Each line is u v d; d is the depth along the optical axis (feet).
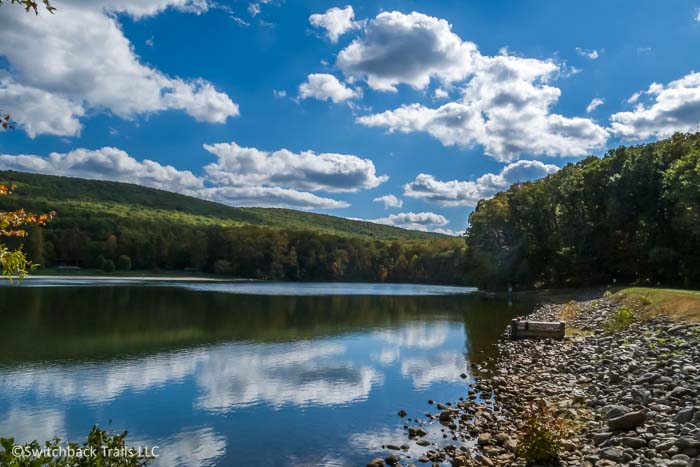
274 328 129.90
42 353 90.68
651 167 223.51
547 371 71.92
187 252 522.06
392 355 92.84
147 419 55.01
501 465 40.34
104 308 167.94
